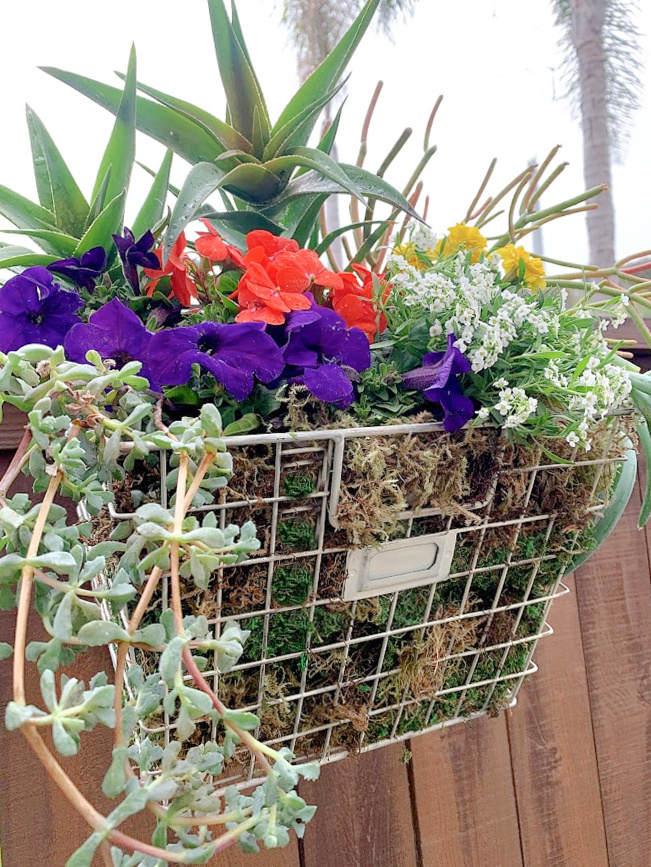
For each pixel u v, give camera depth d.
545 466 0.53
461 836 0.84
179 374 0.41
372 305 0.55
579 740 0.93
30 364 0.37
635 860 0.96
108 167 0.55
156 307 0.52
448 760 0.84
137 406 0.36
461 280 0.49
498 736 0.87
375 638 0.51
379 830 0.79
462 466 0.48
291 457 0.44
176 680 0.29
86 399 0.35
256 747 0.31
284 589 0.46
